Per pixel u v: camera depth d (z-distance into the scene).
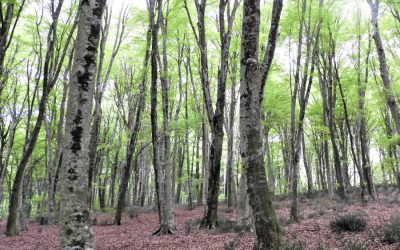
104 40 15.74
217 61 21.36
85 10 6.66
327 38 19.47
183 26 17.28
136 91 20.42
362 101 21.03
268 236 6.41
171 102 25.12
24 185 25.34
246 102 6.95
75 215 6.07
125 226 17.08
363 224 9.38
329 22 17.81
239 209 12.47
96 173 29.77
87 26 6.63
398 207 15.60
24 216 18.58
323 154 34.56
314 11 15.06
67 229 5.99
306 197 26.92
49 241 13.24
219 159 13.25
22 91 21.61
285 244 6.54
